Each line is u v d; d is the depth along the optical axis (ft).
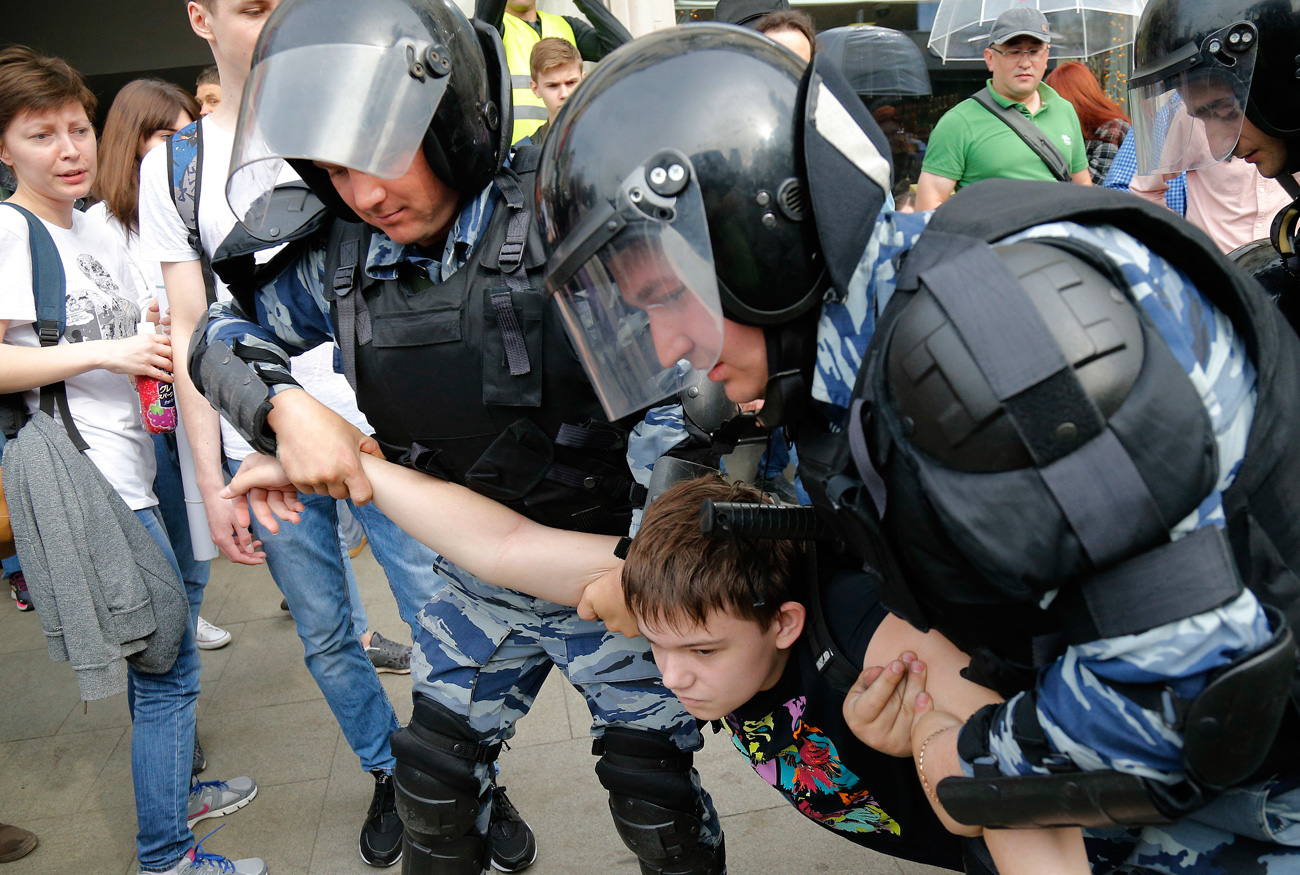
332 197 4.15
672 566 3.62
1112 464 2.03
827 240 2.57
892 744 3.26
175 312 6.51
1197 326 2.25
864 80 8.08
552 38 9.15
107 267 6.76
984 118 9.54
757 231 2.60
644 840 4.63
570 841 6.64
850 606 3.55
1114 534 2.06
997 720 2.62
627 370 3.05
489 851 5.18
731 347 2.83
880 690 3.18
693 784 4.73
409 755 4.64
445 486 4.24
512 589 4.36
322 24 3.50
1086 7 9.41
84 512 5.83
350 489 4.16
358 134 3.41
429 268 4.01
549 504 4.25
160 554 6.19
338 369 4.71
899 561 2.54
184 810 6.43
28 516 5.77
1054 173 9.53
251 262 4.44
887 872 6.10
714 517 3.16
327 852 6.86
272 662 9.79
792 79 2.73
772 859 6.28
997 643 2.66
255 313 4.61
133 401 6.53
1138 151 4.93
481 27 3.94
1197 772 2.19
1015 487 2.10
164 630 6.09
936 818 3.80
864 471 2.38
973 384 2.11
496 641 4.62
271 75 3.50
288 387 4.23
